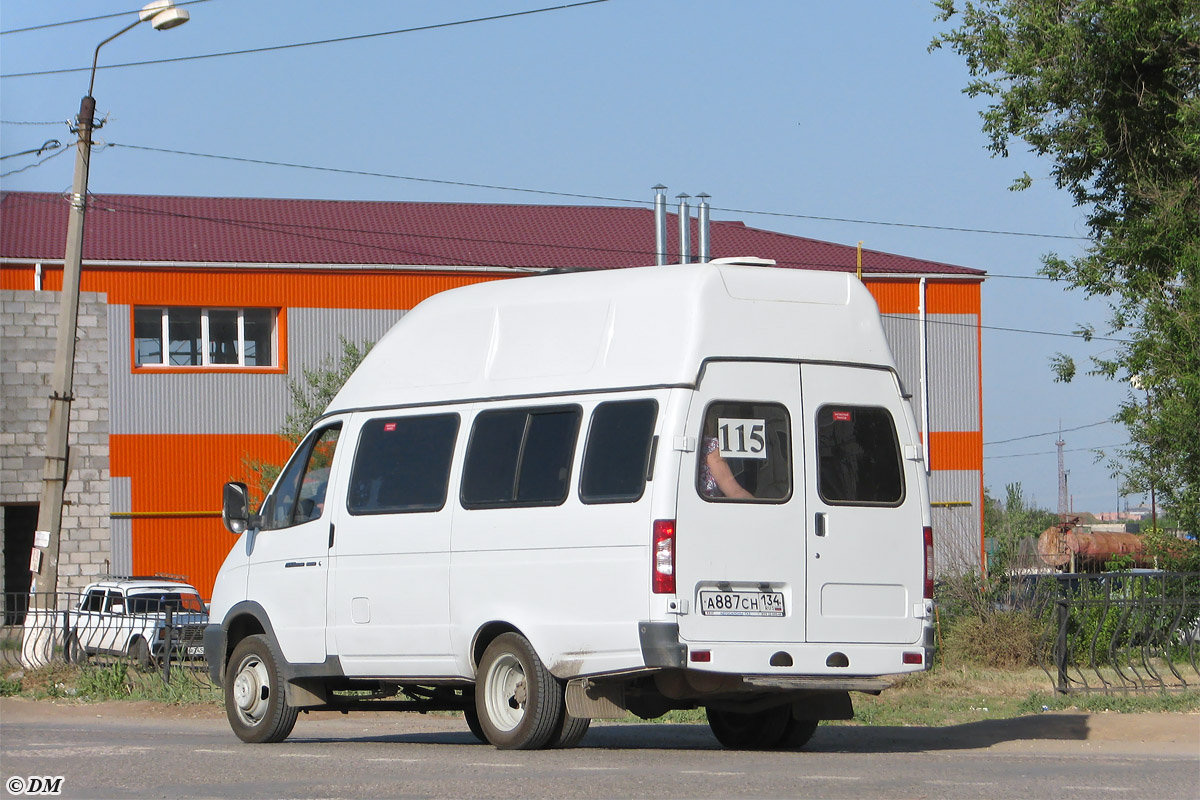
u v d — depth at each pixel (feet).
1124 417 160.04
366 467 67.51
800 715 65.57
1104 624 121.19
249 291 242.78
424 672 63.82
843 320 60.64
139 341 239.71
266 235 257.34
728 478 56.90
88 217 253.03
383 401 67.87
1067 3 165.07
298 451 71.67
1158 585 106.63
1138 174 165.17
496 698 60.85
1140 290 162.81
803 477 58.29
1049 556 181.88
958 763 56.03
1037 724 79.25
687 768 52.65
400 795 44.88
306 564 69.10
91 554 233.76
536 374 61.77
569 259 267.59
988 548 169.58
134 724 90.94
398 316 250.78
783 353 58.85
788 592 57.47
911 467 60.90
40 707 105.29
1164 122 165.37
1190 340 155.74
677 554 55.31
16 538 242.99
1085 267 168.45
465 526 62.34
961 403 274.36
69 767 55.26
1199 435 152.76
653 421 56.85
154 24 136.15
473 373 64.44
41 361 232.53
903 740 73.46
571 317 61.52
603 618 56.80
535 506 59.88
